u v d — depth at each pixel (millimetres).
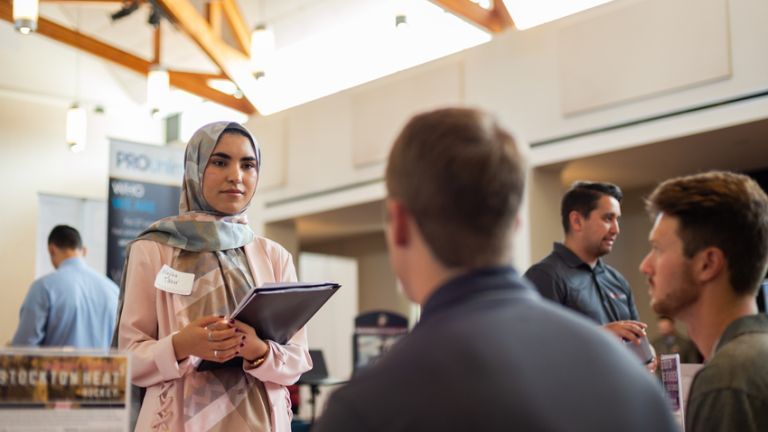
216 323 1847
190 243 2068
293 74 9539
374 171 8695
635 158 6949
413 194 938
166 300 2021
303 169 9594
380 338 8992
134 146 6328
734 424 1235
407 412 830
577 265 3092
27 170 9242
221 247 2092
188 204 2191
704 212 1374
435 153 928
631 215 8688
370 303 12281
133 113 10289
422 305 958
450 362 850
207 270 2053
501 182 923
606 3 6719
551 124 7059
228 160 2176
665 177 7812
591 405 858
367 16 8344
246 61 7328
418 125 968
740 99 5867
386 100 8523
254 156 2232
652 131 6367
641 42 6461
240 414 1944
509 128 984
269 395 2016
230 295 2053
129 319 1997
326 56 9117
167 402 1916
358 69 8844
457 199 914
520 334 885
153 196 6379
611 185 3143
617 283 3199
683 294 1405
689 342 6055
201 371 1933
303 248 13461
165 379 1875
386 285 12055
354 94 8906
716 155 6883
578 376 875
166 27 8992
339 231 11625
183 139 10508
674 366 1897
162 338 1934
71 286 4910
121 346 1986
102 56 7805
